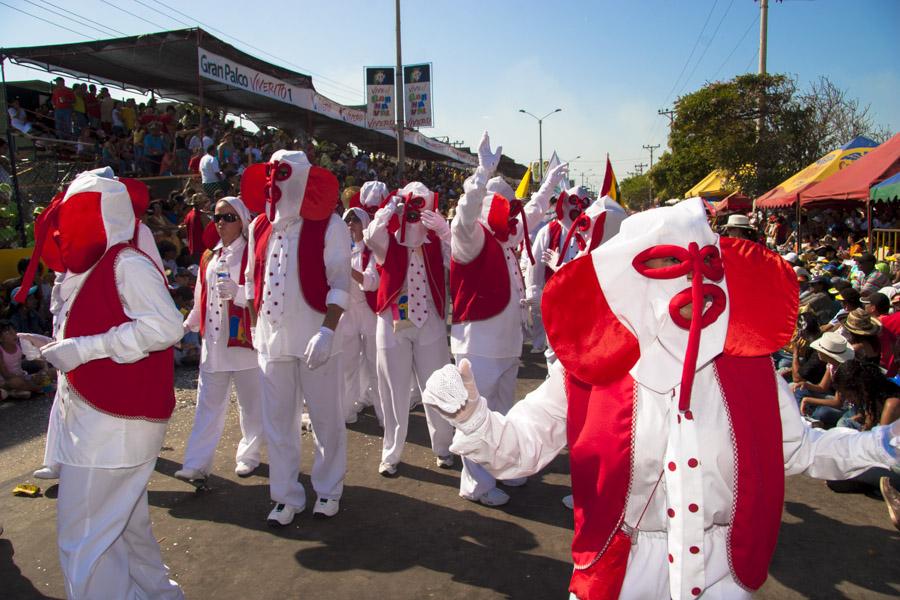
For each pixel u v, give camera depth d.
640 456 1.80
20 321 7.97
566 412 2.01
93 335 2.69
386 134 25.03
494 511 4.42
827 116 30.67
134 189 3.08
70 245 2.71
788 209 21.84
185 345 8.58
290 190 4.02
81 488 2.70
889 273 9.96
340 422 4.29
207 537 4.07
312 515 4.36
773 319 1.82
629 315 1.81
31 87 17.59
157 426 2.85
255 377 4.89
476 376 4.42
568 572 3.66
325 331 3.86
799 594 3.46
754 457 1.76
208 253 4.99
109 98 15.02
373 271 5.89
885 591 3.49
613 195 5.40
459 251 4.43
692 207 1.84
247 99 17.80
